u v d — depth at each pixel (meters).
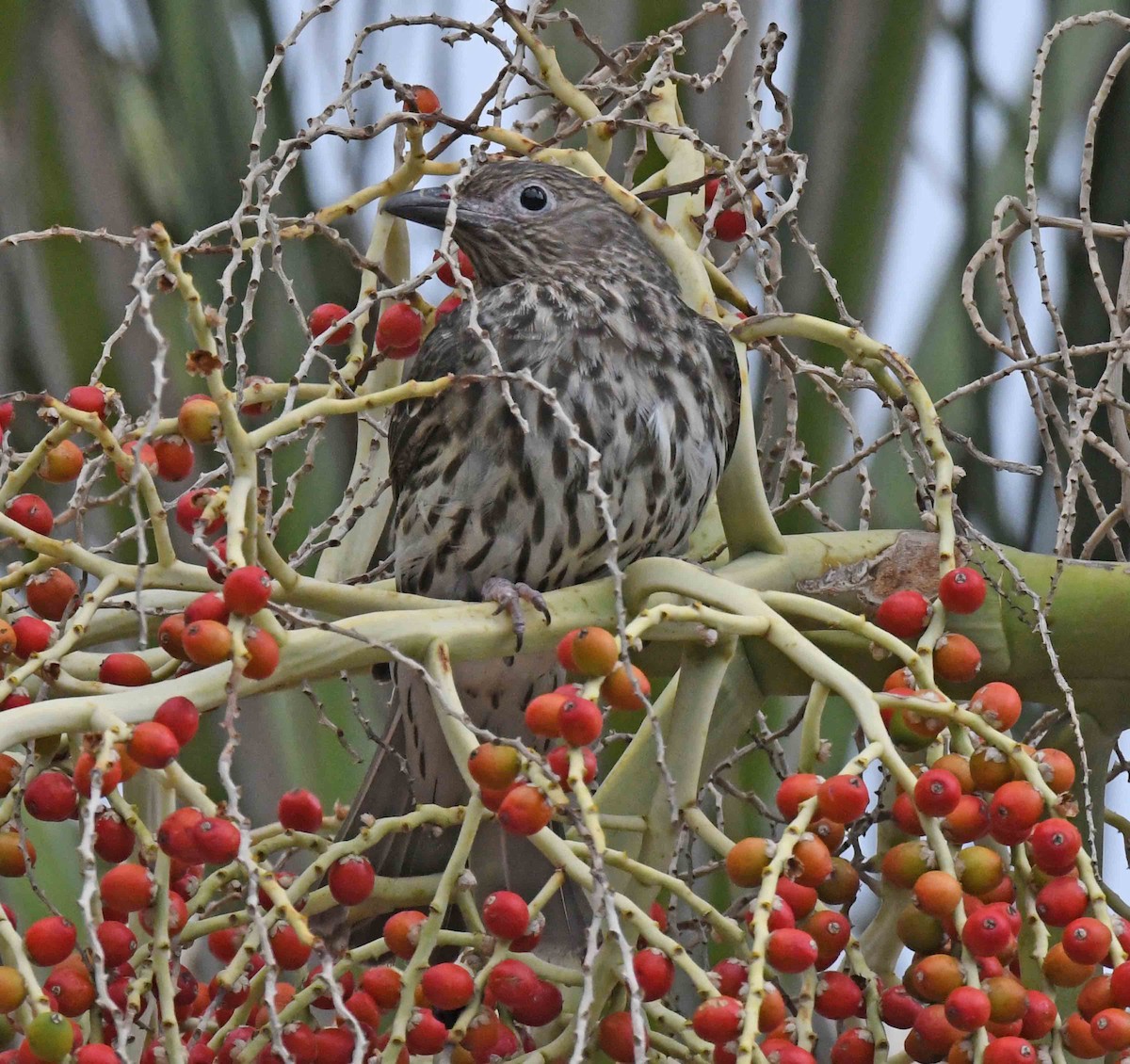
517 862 4.93
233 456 3.84
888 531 4.96
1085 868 3.82
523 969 3.85
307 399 5.43
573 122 5.54
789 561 4.91
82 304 6.59
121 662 4.27
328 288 6.52
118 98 6.71
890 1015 3.89
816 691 4.25
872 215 6.44
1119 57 4.86
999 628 4.89
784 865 3.71
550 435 5.96
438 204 5.44
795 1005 4.10
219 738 6.31
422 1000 3.98
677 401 6.09
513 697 6.14
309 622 3.80
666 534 6.16
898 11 6.48
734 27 5.45
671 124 5.42
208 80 6.52
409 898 4.68
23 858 3.80
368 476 5.50
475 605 4.33
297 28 4.60
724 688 4.95
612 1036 3.86
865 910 5.68
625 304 6.26
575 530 6.02
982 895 3.91
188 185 6.56
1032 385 5.02
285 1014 3.92
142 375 6.56
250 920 3.44
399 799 5.57
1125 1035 3.64
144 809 4.65
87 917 3.20
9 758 4.00
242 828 3.34
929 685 4.12
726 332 5.76
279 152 4.68
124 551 6.36
